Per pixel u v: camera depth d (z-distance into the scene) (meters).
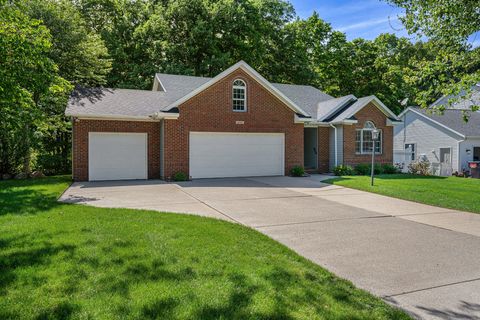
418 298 4.05
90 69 20.73
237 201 10.41
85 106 16.06
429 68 11.41
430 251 5.80
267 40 31.34
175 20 27.20
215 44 27.00
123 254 5.05
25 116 10.57
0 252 5.06
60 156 20.17
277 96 18.06
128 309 3.48
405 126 28.95
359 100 21.11
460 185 14.39
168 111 15.76
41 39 9.48
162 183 14.84
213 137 16.89
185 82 20.48
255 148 17.75
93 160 15.82
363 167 19.80
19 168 16.97
